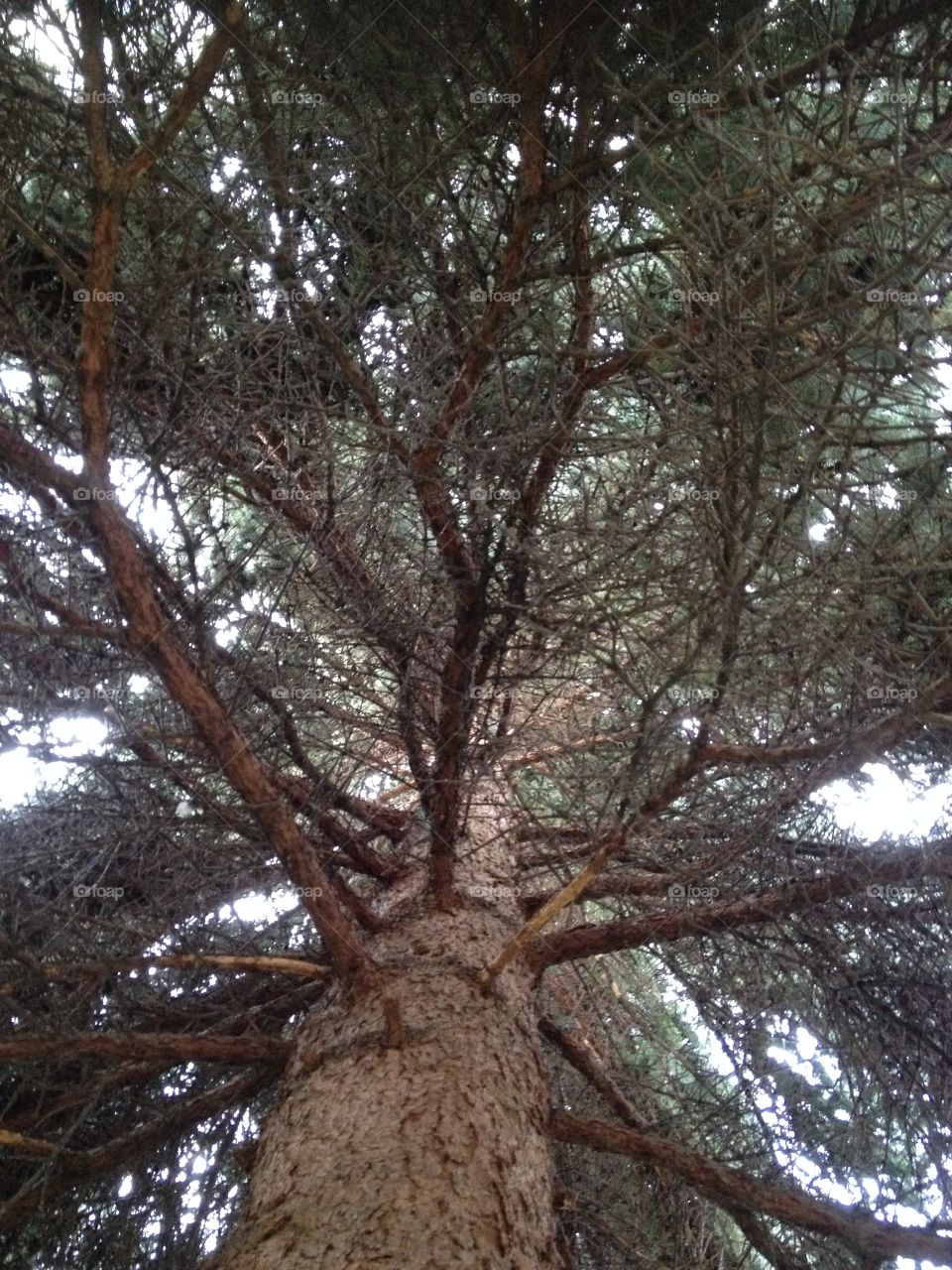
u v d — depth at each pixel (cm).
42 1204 276
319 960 353
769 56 250
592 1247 382
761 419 203
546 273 257
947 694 226
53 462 217
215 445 278
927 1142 328
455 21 245
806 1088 401
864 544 237
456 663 293
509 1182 238
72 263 269
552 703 359
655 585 245
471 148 263
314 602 325
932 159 227
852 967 346
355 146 272
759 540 234
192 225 249
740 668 231
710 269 225
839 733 252
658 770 275
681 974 398
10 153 237
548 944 339
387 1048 267
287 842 270
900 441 224
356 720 349
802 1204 279
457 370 285
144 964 277
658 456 246
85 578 269
